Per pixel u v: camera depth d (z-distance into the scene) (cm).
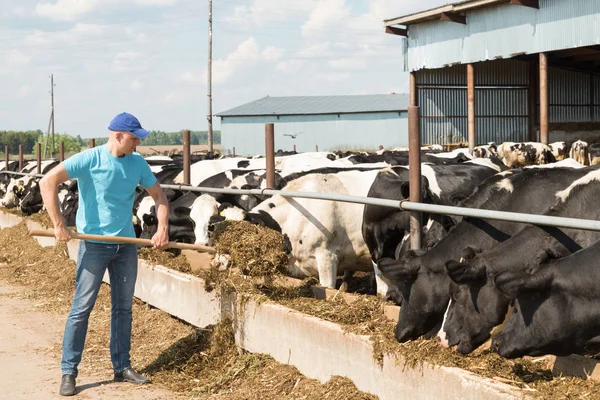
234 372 651
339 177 880
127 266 662
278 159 1374
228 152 6638
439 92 3259
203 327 771
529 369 480
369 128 5950
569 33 2312
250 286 708
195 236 944
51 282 1134
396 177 848
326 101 6731
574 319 438
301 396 581
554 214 557
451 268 491
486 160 1001
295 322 623
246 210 954
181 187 1015
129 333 666
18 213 1870
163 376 673
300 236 852
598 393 425
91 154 638
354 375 559
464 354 505
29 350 763
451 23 2762
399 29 3000
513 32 2509
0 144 13525
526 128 3541
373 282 916
